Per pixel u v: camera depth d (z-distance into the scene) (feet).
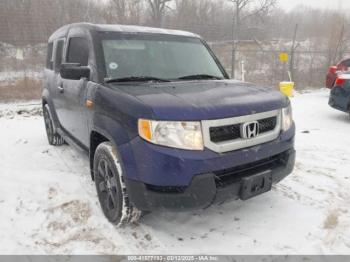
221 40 47.47
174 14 54.80
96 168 10.62
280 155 10.05
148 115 8.16
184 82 11.03
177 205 8.26
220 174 8.61
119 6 49.96
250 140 8.82
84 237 9.61
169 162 8.00
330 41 49.37
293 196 12.06
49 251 9.02
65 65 10.97
